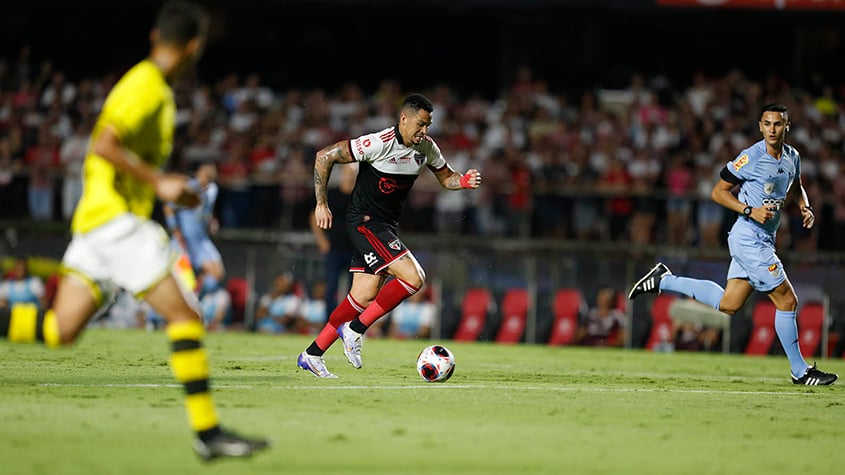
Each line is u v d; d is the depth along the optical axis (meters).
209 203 54.03
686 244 67.94
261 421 21.72
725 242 67.81
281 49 98.69
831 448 20.92
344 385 30.03
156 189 17.75
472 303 64.06
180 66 19.20
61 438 19.16
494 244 66.75
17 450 17.88
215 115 83.38
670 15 81.12
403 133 32.19
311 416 22.80
